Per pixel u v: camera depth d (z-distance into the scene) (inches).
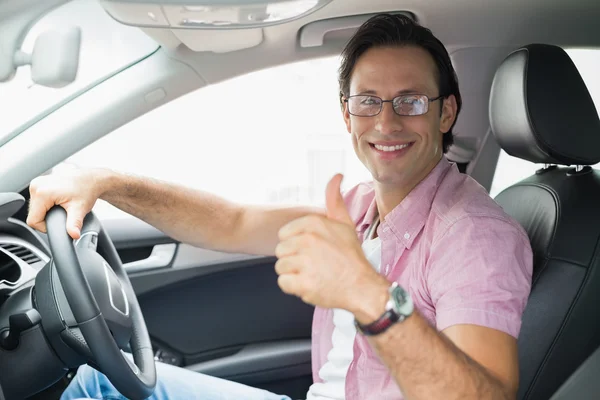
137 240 89.0
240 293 91.8
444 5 71.7
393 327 38.2
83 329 50.8
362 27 60.0
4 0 67.2
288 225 37.3
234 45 72.9
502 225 53.1
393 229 58.1
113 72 75.3
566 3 72.1
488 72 83.9
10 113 73.4
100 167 62.5
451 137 64.3
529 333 59.4
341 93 63.3
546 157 64.2
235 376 86.9
